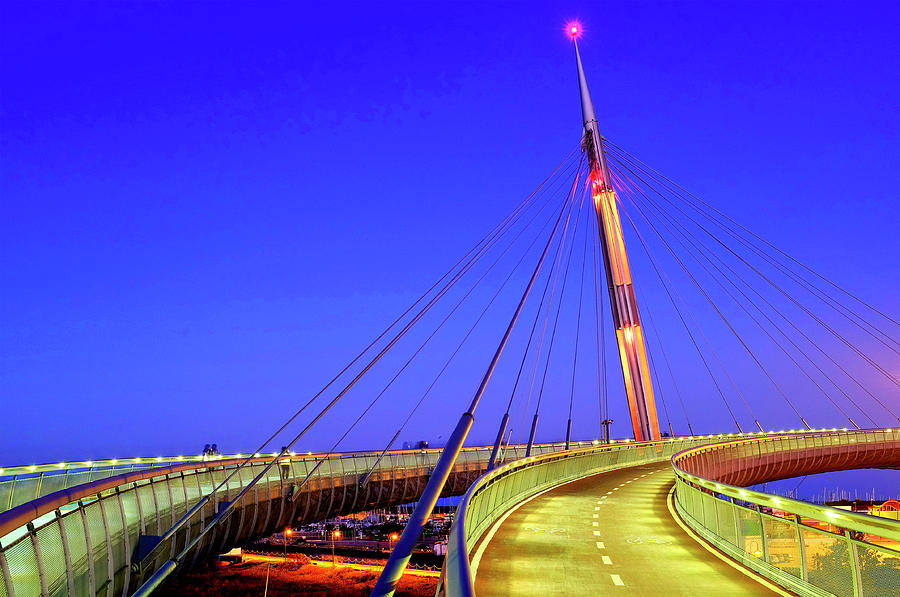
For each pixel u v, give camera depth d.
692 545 19.19
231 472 35.16
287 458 42.94
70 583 16.61
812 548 12.85
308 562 93.25
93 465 39.00
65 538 16.64
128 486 23.09
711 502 20.20
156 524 24.80
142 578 22.95
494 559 17.09
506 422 30.05
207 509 31.41
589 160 89.62
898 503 34.97
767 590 13.56
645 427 79.00
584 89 93.38
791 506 13.54
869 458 100.00
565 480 43.00
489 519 23.56
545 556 17.48
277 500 41.03
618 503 30.14
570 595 13.31
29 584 14.51
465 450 65.62
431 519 121.94
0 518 12.21
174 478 28.03
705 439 88.06
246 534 37.88
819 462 88.69
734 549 17.53
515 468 31.19
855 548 11.30
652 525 23.28
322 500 46.78
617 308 83.06
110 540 20.12
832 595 11.99
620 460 58.56
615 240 85.56
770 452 74.44
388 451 56.19
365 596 75.19
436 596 9.45
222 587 79.69
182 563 27.97
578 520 24.48
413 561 91.69
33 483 27.78
